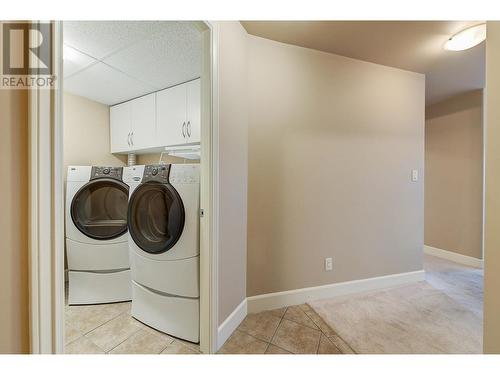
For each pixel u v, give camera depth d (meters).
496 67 0.87
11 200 0.60
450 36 1.88
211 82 1.36
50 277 0.65
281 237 1.97
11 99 0.60
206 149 1.38
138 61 1.91
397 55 2.14
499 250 0.87
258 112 1.88
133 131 2.62
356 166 2.21
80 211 2.02
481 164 2.96
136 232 1.68
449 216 3.27
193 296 1.48
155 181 1.57
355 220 2.22
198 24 1.33
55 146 0.66
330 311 1.88
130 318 1.77
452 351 1.43
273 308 1.92
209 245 1.39
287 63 1.97
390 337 1.56
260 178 1.90
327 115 2.11
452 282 2.47
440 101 3.36
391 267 2.37
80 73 2.07
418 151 2.47
